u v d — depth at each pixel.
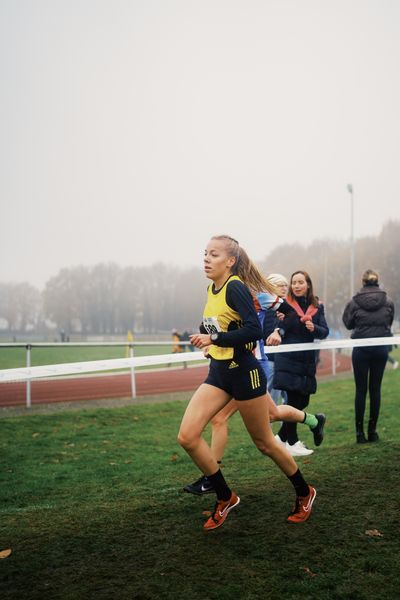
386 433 6.91
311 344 5.66
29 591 2.80
